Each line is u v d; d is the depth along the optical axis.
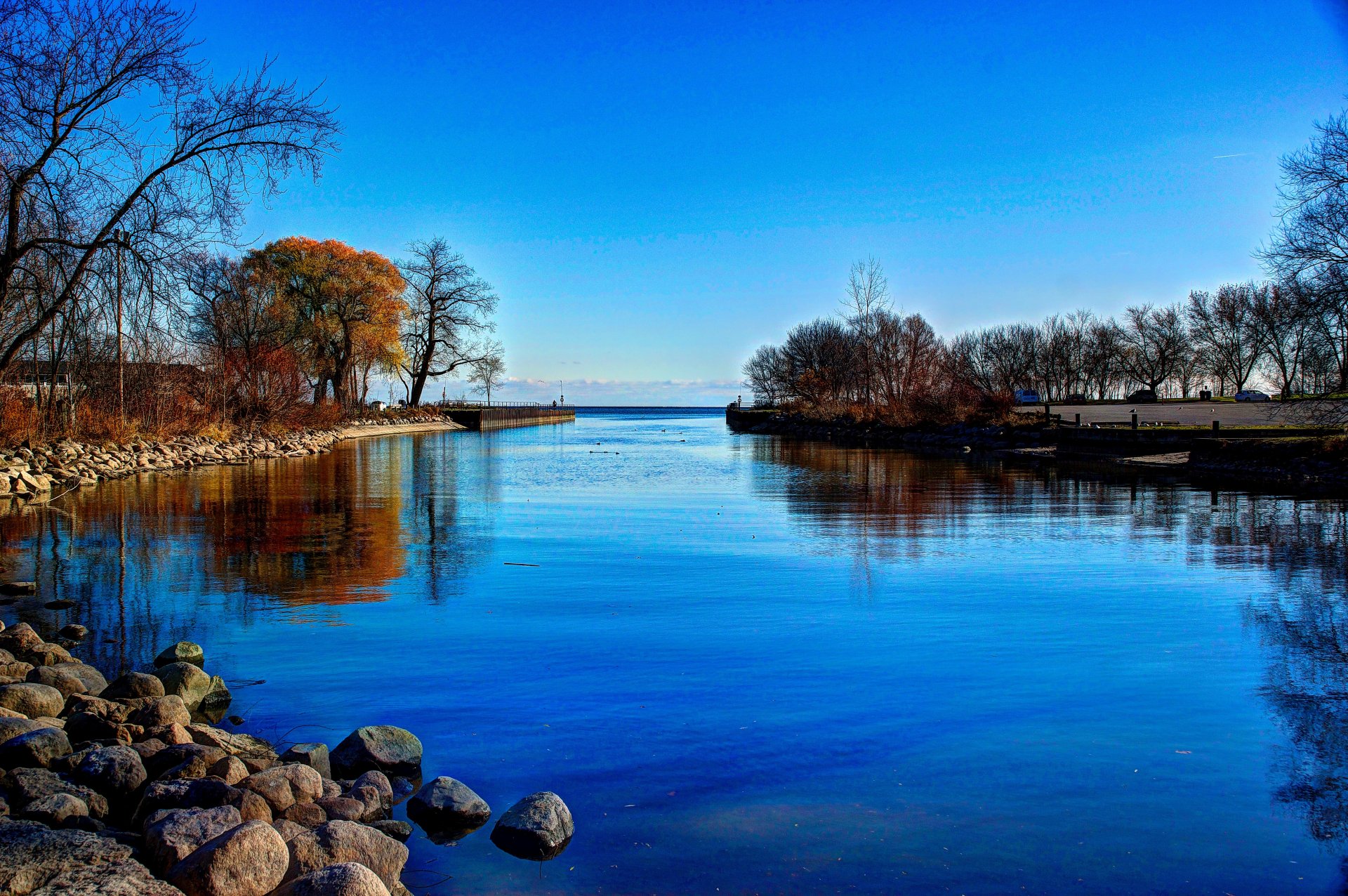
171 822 3.81
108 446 24.62
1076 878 3.79
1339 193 23.34
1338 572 10.84
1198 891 3.70
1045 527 14.92
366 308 56.50
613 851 4.02
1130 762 4.99
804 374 77.69
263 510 16.83
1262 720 5.65
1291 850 4.05
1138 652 7.20
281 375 39.88
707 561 11.49
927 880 3.76
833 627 8.01
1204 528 14.80
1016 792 4.60
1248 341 66.88
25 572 10.58
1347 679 6.52
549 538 13.49
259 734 5.48
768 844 4.06
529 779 4.77
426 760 5.04
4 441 21.00
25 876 3.36
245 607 8.81
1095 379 90.50
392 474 26.12
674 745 5.20
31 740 4.70
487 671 6.64
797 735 5.35
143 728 5.23
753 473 27.12
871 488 22.28
